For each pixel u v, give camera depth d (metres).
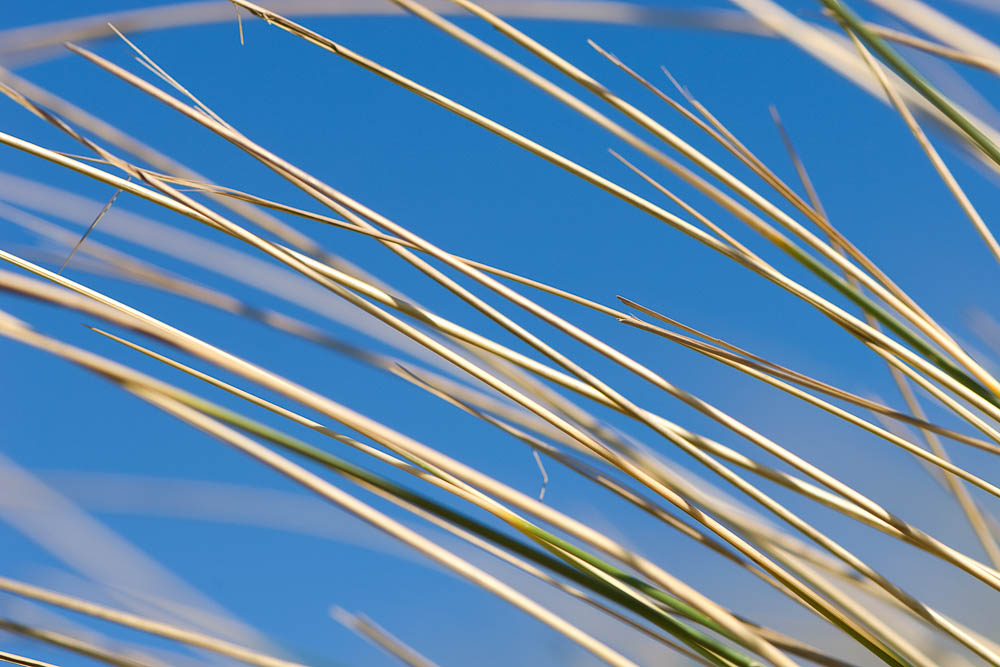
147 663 0.77
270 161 0.74
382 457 0.74
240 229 0.73
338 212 0.73
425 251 0.73
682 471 0.79
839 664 0.74
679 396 0.72
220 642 0.76
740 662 0.73
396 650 0.79
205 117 0.74
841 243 0.76
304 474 0.74
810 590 0.73
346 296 0.73
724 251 0.74
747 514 0.79
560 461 0.75
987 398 0.72
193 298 0.79
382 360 0.78
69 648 0.76
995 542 0.79
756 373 0.73
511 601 0.74
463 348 0.80
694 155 0.74
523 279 0.75
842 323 0.73
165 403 0.74
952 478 0.79
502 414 0.79
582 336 0.72
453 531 0.74
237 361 0.74
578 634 0.74
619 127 0.75
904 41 0.75
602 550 0.73
